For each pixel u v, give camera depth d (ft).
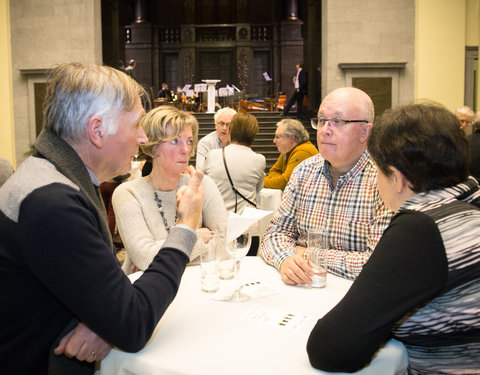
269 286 5.48
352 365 3.33
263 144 39.37
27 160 3.87
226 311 4.69
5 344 3.73
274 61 71.00
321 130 6.47
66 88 3.88
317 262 5.45
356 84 33.12
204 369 3.52
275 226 7.24
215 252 5.26
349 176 6.59
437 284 3.26
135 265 6.80
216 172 10.75
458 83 30.83
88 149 4.00
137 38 71.20
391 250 3.36
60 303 3.83
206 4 73.26
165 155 6.88
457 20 30.55
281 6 71.15
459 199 3.65
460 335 3.48
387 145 3.76
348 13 32.99
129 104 4.07
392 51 32.89
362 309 3.30
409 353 3.91
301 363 3.62
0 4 33.09
